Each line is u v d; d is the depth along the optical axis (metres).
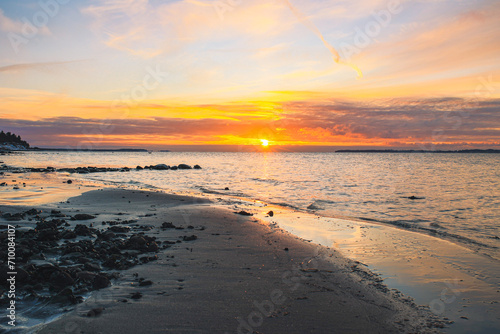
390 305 5.91
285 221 13.39
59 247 8.13
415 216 14.95
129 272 6.94
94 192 20.28
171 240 9.73
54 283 5.96
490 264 8.32
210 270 7.23
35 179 29.88
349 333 4.86
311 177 38.78
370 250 9.43
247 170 52.66
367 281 7.06
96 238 9.41
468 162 92.69
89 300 5.54
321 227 12.38
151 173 44.28
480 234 11.56
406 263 8.32
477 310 5.82
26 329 4.52
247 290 6.22
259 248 9.15
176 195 20.08
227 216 13.78
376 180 34.78
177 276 6.80
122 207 15.46
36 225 10.53
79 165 60.19
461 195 22.75
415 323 5.30
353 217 14.57
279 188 26.89
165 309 5.29
